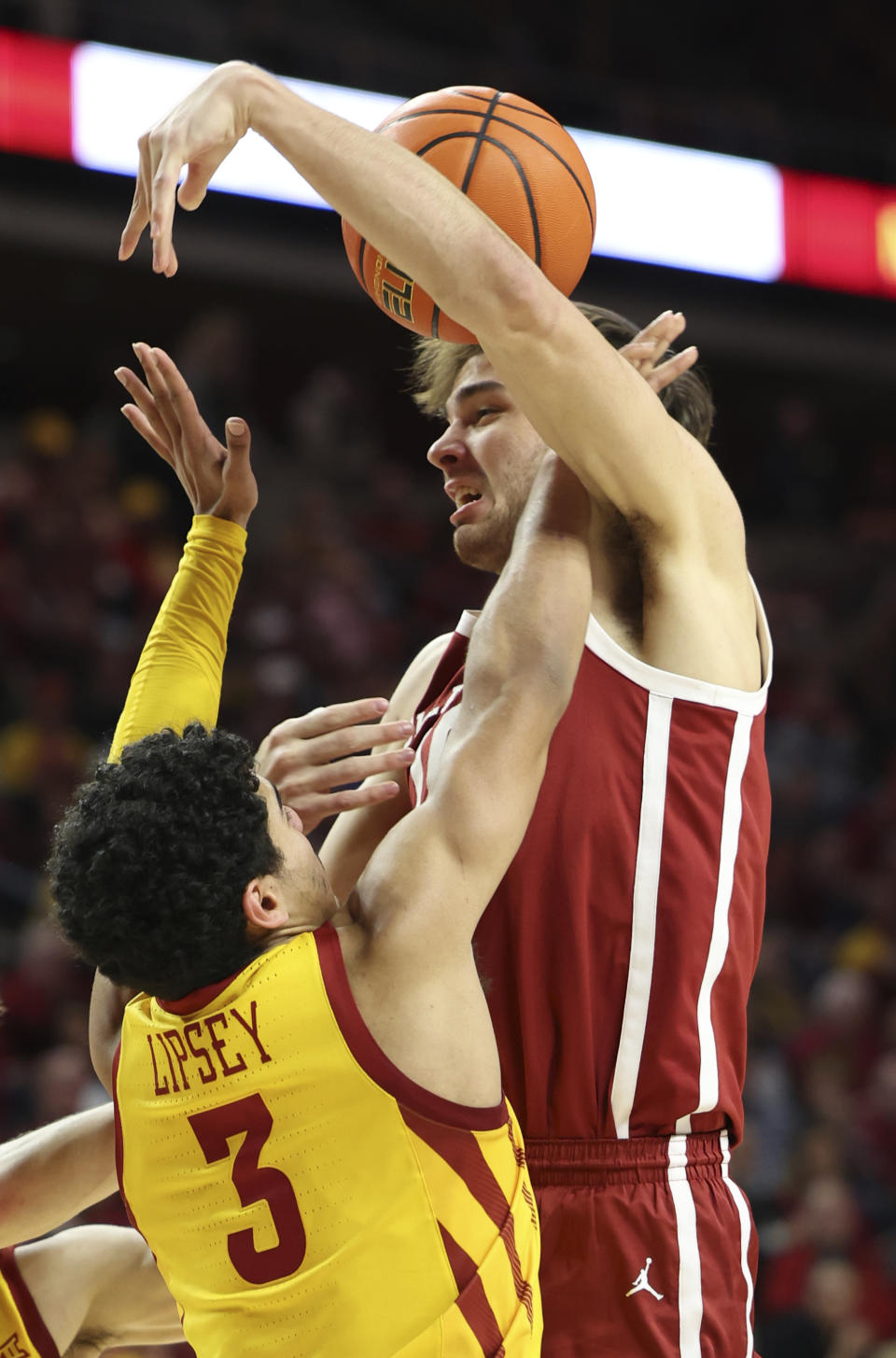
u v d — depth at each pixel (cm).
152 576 1132
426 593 1296
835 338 1413
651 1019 215
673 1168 217
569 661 209
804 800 1155
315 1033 192
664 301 1308
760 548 1452
